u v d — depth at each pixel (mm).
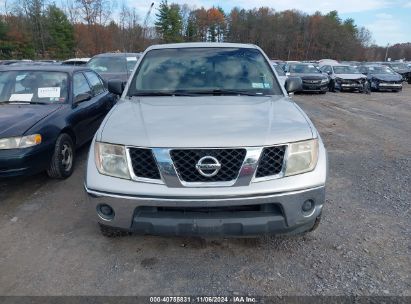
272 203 2670
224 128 2777
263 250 3201
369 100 15469
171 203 2609
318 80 17656
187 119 2947
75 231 3553
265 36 94688
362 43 102062
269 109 3234
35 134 4289
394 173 5270
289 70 18750
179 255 3129
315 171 2803
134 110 3256
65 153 4941
